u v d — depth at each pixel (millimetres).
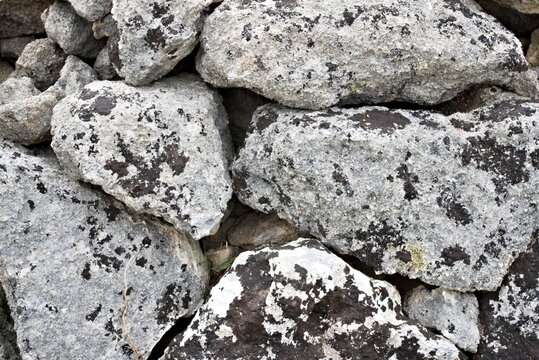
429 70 2156
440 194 2078
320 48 2072
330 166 2061
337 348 2016
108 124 2023
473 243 2098
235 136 2508
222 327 1979
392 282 2270
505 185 2113
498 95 2355
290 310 1968
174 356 2004
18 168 2074
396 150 2053
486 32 2227
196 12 2100
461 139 2102
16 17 2678
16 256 2027
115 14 2102
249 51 2057
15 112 2162
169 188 2031
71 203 2119
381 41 2080
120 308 2094
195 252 2287
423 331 2043
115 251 2123
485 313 2193
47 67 2508
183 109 2131
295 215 2158
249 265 2043
